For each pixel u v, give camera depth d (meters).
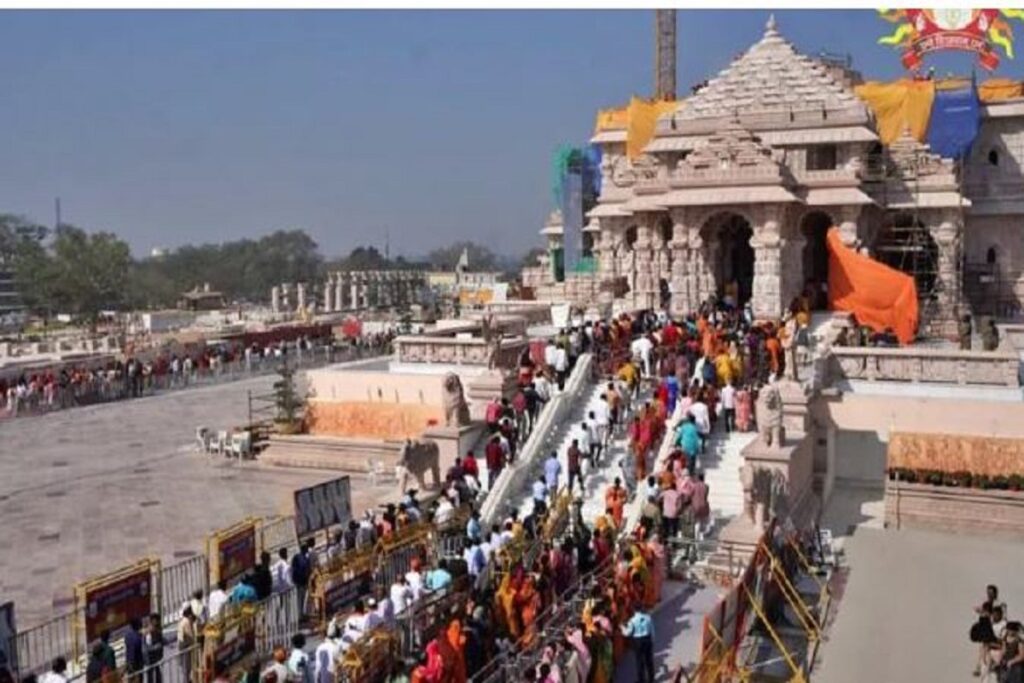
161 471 39.72
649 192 54.09
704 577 24.89
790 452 27.28
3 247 167.25
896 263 54.34
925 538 29.77
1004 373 31.78
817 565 27.08
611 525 24.72
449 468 32.19
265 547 27.25
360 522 26.56
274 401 50.97
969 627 23.44
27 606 24.47
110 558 28.27
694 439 28.36
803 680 19.80
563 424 33.38
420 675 17.86
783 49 55.06
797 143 53.03
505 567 22.22
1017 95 58.78
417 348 41.44
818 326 44.09
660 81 90.12
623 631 20.33
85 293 125.25
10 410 53.94
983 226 57.47
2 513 33.31
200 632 19.36
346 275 141.62
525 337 44.56
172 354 70.88
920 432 31.95
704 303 47.03
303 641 18.86
